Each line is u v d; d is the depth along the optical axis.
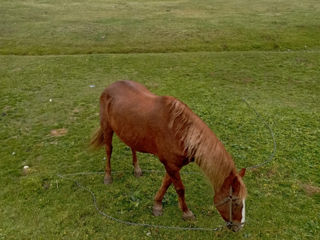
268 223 3.90
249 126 6.18
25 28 14.12
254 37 12.59
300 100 7.44
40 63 10.17
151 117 3.62
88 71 9.55
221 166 3.14
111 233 3.81
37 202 4.30
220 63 10.09
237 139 5.75
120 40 12.62
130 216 4.06
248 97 7.62
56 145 5.70
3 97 7.69
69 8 18.62
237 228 3.25
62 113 6.93
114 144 5.73
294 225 3.87
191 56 10.76
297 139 5.70
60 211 4.14
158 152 3.67
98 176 4.86
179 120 3.42
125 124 3.90
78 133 6.11
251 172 4.84
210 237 3.72
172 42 12.33
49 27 14.26
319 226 3.84
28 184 4.60
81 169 5.03
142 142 3.81
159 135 3.55
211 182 3.25
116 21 15.30
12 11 17.48
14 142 5.79
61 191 4.52
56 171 4.97
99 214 4.10
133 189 4.55
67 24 14.75
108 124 4.36
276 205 4.19
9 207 4.21
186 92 7.93
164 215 4.07
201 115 6.64
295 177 4.71
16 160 5.24
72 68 9.77
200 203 4.27
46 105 7.30
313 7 17.66
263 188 4.50
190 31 13.42
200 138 3.26
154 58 10.59
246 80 8.76
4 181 4.71
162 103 3.61
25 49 11.78
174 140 3.44
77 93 7.99
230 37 12.68
